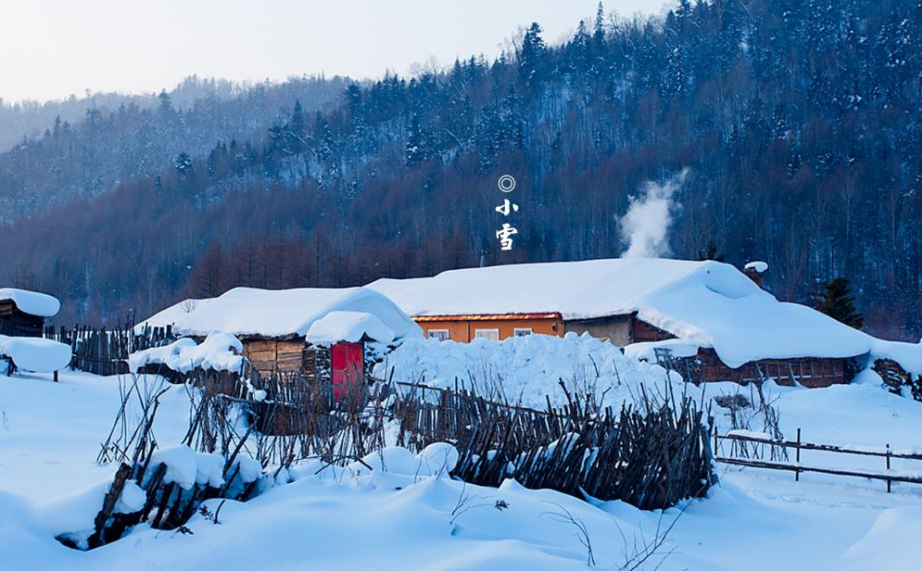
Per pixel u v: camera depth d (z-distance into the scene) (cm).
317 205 11094
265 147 14200
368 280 7675
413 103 14662
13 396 1338
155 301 8956
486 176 10788
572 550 611
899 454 1341
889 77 11400
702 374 2741
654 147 11012
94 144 17262
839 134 10338
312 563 525
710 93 12200
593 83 13500
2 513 524
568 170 10844
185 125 18588
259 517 575
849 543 835
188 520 576
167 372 1773
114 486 556
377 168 12600
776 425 1789
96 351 2181
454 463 816
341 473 715
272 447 776
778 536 864
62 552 525
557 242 9356
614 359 1992
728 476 1402
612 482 899
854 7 13412
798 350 3000
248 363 1497
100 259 10150
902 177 9606
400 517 597
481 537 614
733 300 3344
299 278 7631
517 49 15512
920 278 8000
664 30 14512
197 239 10444
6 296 2100
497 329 3484
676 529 851
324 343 2162
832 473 1315
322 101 19925
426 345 2133
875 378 3139
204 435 779
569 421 922
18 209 14725
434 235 8731
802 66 12394
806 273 8225
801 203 9156
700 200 9500
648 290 3262
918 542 712
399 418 1178
